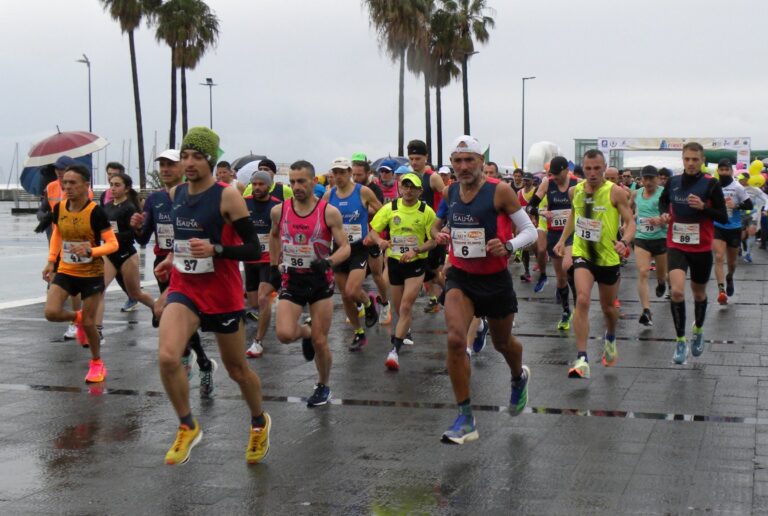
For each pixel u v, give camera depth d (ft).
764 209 84.33
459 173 20.11
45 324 38.88
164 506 16.38
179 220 18.30
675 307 29.81
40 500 16.71
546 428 21.77
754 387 26.32
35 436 21.20
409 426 22.09
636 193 47.19
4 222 131.03
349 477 18.04
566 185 37.55
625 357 31.24
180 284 18.29
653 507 16.17
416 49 140.87
